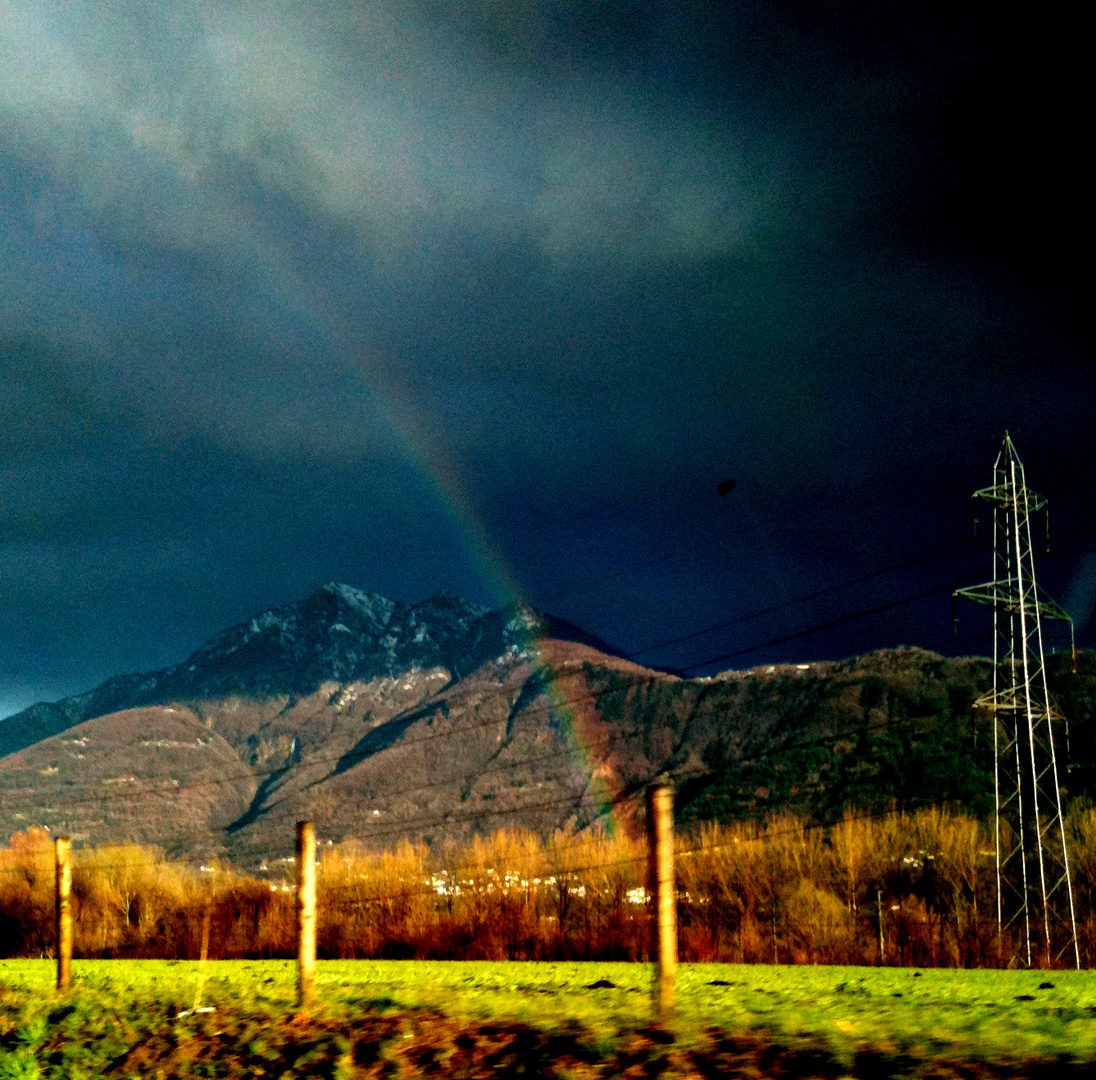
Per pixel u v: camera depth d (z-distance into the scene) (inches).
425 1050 886.4
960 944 2559.1
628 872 3243.1
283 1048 954.7
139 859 3718.0
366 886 3253.0
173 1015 1170.0
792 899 2938.0
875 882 3056.1
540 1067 796.0
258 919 3344.0
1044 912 2420.0
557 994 1299.2
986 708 2566.4
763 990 1408.7
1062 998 1214.9
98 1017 1206.9
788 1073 711.1
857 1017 940.0
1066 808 3895.2
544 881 3208.7
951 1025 876.6
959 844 3034.0
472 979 1819.6
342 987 1478.8
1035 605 2497.5
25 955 3538.4
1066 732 2549.2
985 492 2532.0
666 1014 861.2
